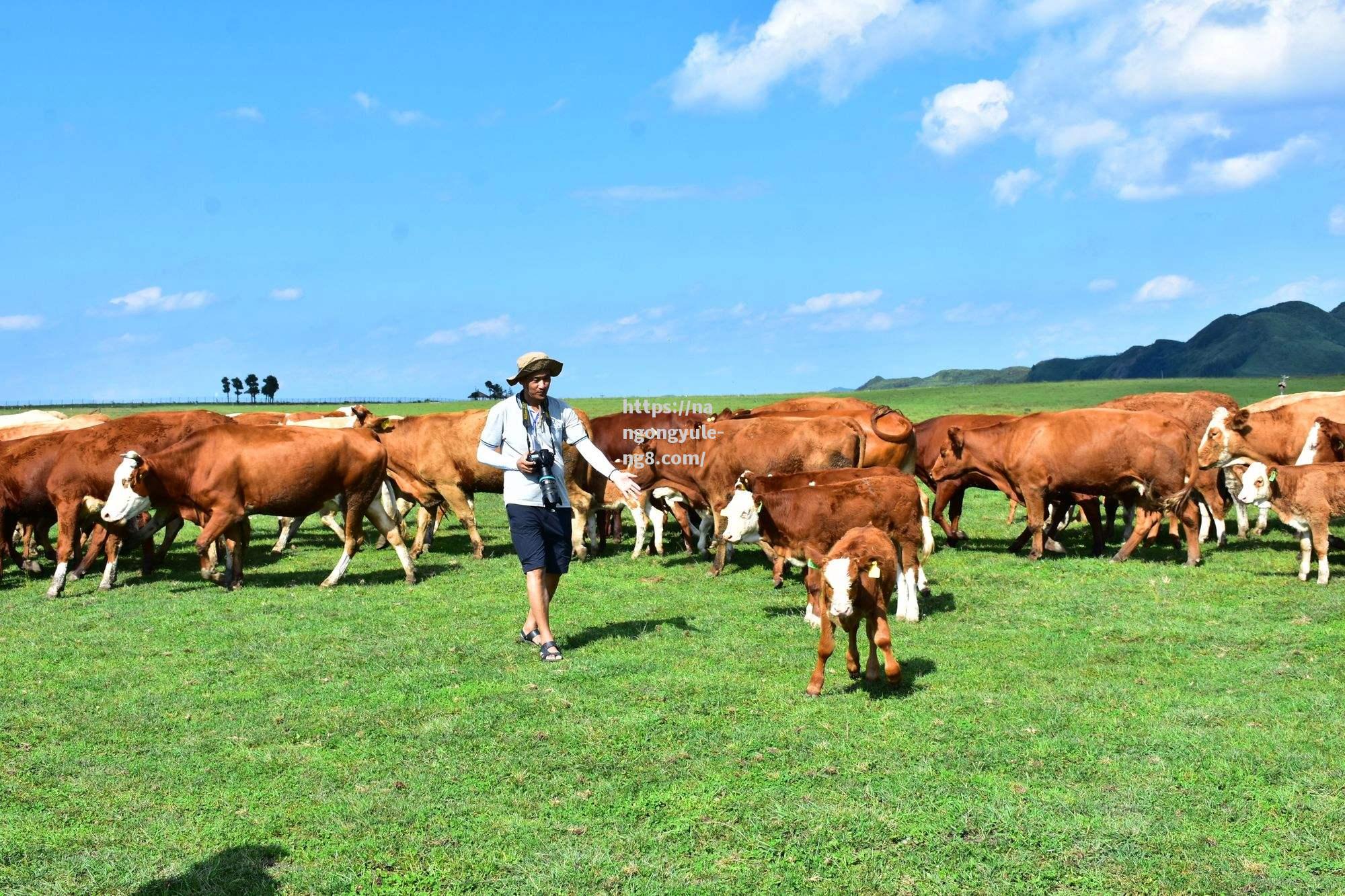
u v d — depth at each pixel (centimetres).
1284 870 512
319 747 705
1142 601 1111
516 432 926
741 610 1113
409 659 923
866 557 771
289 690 835
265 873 527
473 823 583
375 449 1298
